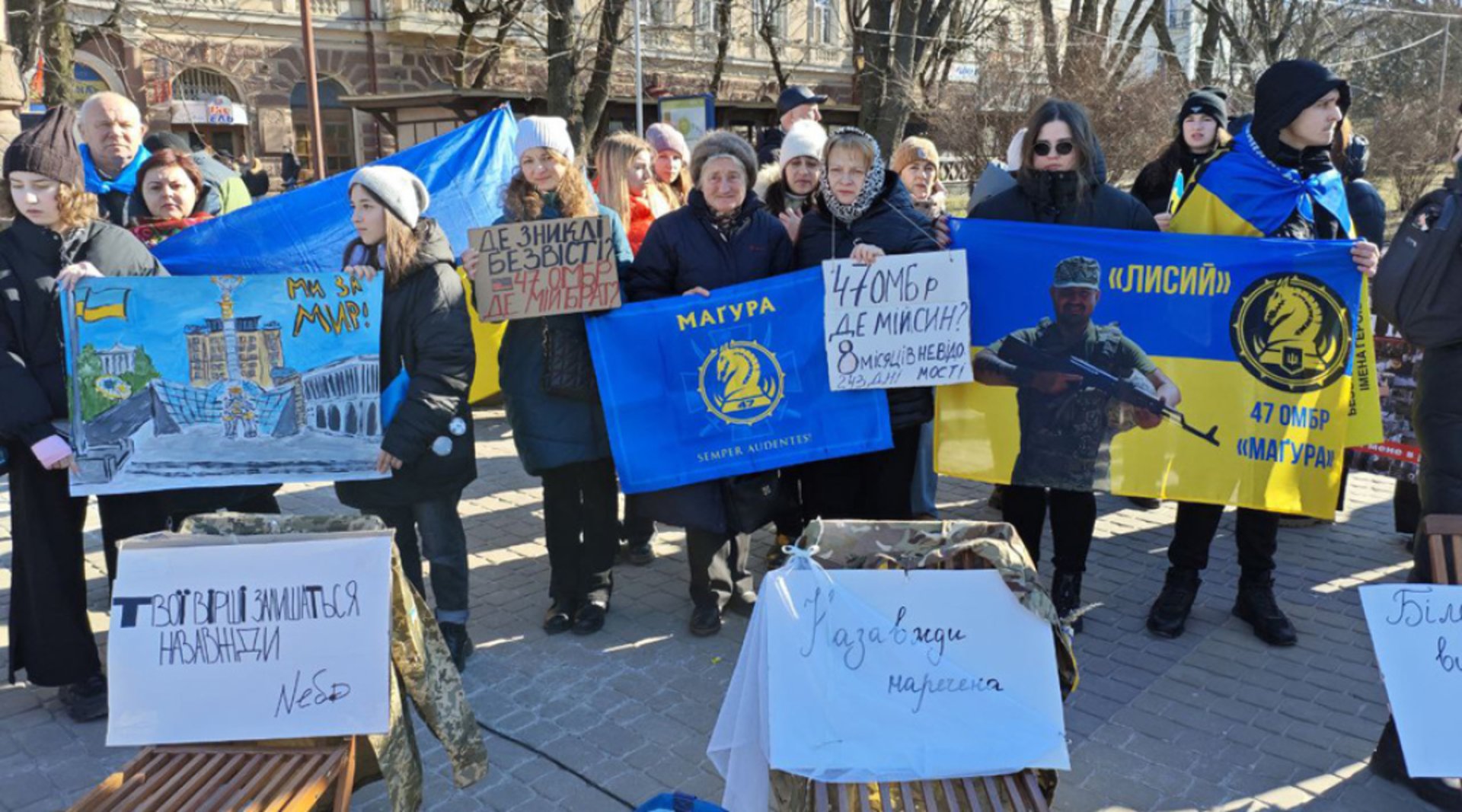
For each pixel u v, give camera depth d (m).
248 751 2.58
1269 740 3.40
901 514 4.20
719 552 4.23
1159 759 3.30
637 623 4.34
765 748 2.47
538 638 4.20
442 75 28.64
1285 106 3.84
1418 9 24.62
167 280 3.52
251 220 4.78
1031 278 3.88
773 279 3.93
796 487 4.54
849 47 33.00
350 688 2.57
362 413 3.66
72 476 3.43
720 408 3.98
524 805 3.07
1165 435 3.87
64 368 3.46
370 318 3.62
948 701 2.46
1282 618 4.11
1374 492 6.20
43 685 3.50
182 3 24.23
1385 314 3.23
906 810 2.33
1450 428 3.14
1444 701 2.65
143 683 2.57
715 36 26.61
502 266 3.82
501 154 5.98
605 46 15.84
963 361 3.86
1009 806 2.38
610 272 3.85
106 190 4.79
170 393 3.55
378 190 3.57
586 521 4.19
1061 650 2.60
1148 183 5.61
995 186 5.01
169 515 3.76
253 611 2.60
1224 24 25.31
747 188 4.03
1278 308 3.78
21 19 11.72
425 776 3.22
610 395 3.92
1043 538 5.40
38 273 3.40
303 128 27.11
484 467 6.71
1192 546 4.11
